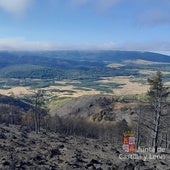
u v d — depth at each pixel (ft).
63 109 617.62
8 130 197.06
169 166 122.93
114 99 626.64
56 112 618.44
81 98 643.86
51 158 115.96
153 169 111.96
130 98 643.86
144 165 117.19
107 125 382.63
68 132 331.16
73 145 166.40
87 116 554.05
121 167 109.09
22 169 93.04
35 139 173.88
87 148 159.94
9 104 591.78
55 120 349.82
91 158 125.18
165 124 171.53
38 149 134.62
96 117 515.09
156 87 154.81
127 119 463.01
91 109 582.76
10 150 120.47
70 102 638.94
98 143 200.95
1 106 505.66
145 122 214.69
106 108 555.28
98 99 615.98
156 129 157.58
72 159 115.96
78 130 346.33
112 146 185.57
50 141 173.06
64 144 165.27
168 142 220.02
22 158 107.45
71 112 590.55
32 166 97.40
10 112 427.74
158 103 155.94
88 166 107.86
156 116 157.89
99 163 115.85
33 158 109.19
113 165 112.37
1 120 359.05
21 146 136.67
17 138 161.38
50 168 98.12
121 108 523.70
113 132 336.49
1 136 156.56
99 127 360.48
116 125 366.63
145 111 219.41
